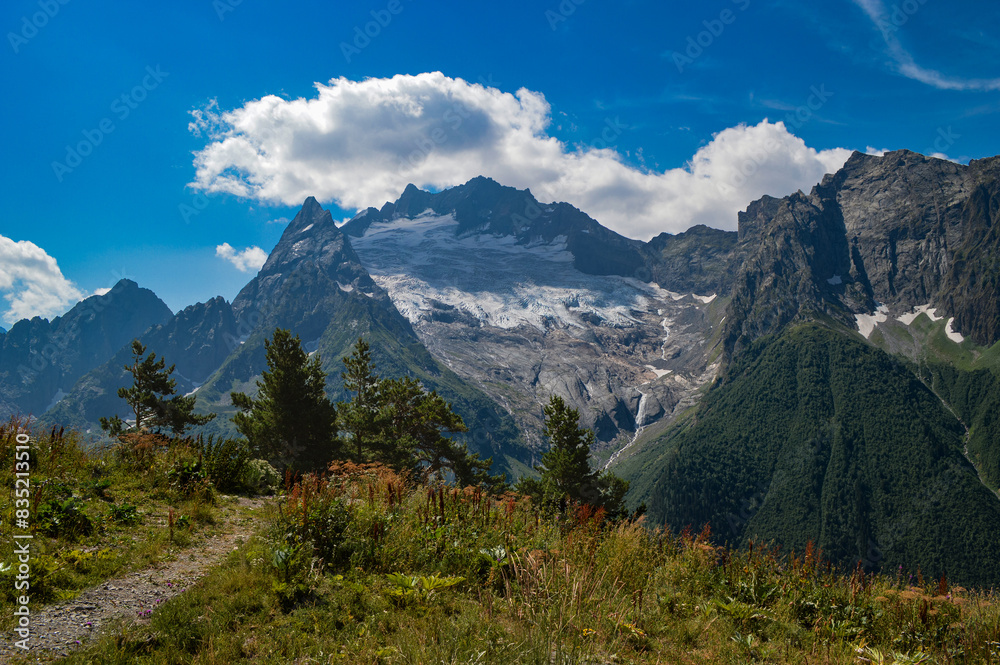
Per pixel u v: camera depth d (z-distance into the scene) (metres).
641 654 7.57
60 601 7.64
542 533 11.95
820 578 10.83
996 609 9.63
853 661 8.05
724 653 7.97
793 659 8.00
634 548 11.47
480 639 6.98
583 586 8.78
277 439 38.12
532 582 8.84
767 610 9.70
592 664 6.95
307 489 12.55
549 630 7.52
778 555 11.68
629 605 9.13
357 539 10.30
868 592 10.34
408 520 11.95
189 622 7.37
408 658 6.61
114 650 6.52
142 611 7.67
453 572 9.68
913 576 11.21
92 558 9.16
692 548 11.85
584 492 37.44
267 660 6.67
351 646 7.00
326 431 39.16
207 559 10.28
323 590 8.68
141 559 9.60
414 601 8.27
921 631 9.24
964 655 8.43
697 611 9.49
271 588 8.40
